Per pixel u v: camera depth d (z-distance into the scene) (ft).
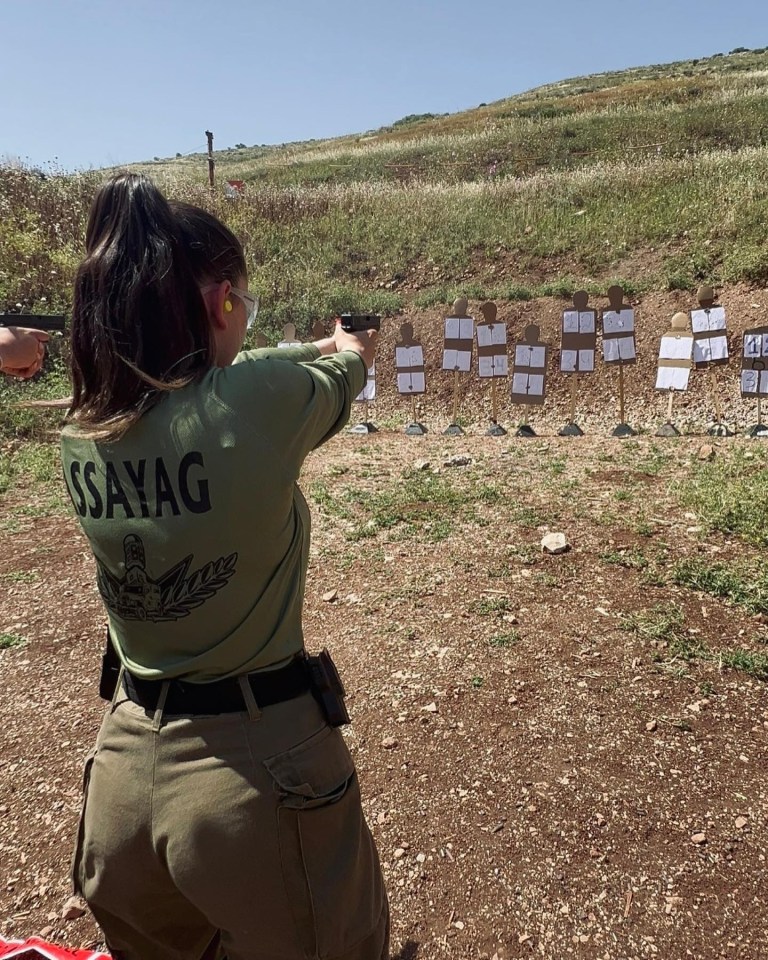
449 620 12.17
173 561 3.85
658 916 7.12
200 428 3.78
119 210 3.91
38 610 13.42
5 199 40.75
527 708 9.98
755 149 47.65
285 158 105.40
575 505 16.52
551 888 7.47
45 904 7.66
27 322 4.83
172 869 3.98
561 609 12.28
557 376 30.19
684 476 18.16
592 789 8.61
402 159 80.79
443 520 16.16
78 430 3.94
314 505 17.66
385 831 8.23
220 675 4.01
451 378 31.81
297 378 4.10
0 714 10.59
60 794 9.06
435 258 39.91
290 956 4.10
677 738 9.35
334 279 39.78
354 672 11.03
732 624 11.68
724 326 23.11
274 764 3.98
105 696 4.73
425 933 7.11
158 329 3.84
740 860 7.65
